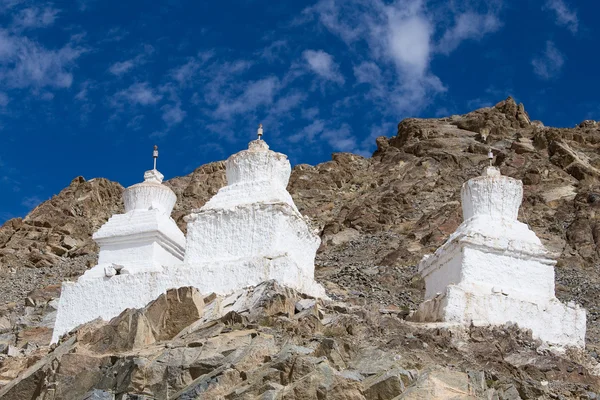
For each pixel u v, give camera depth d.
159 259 35.28
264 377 25.31
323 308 30.88
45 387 27.75
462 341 30.05
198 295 30.97
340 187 87.00
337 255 64.25
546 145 84.81
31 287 61.69
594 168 79.19
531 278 33.19
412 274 55.47
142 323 29.64
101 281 34.38
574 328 32.56
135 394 26.23
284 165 35.88
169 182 91.38
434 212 70.75
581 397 28.02
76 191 87.50
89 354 28.83
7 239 76.69
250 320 29.05
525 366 29.23
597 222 65.81
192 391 25.30
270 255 32.56
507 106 98.25
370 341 28.67
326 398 24.59
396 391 25.00
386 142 99.19
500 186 34.97
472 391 25.72
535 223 67.81
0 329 44.97
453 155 85.94
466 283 32.50
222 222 34.00
